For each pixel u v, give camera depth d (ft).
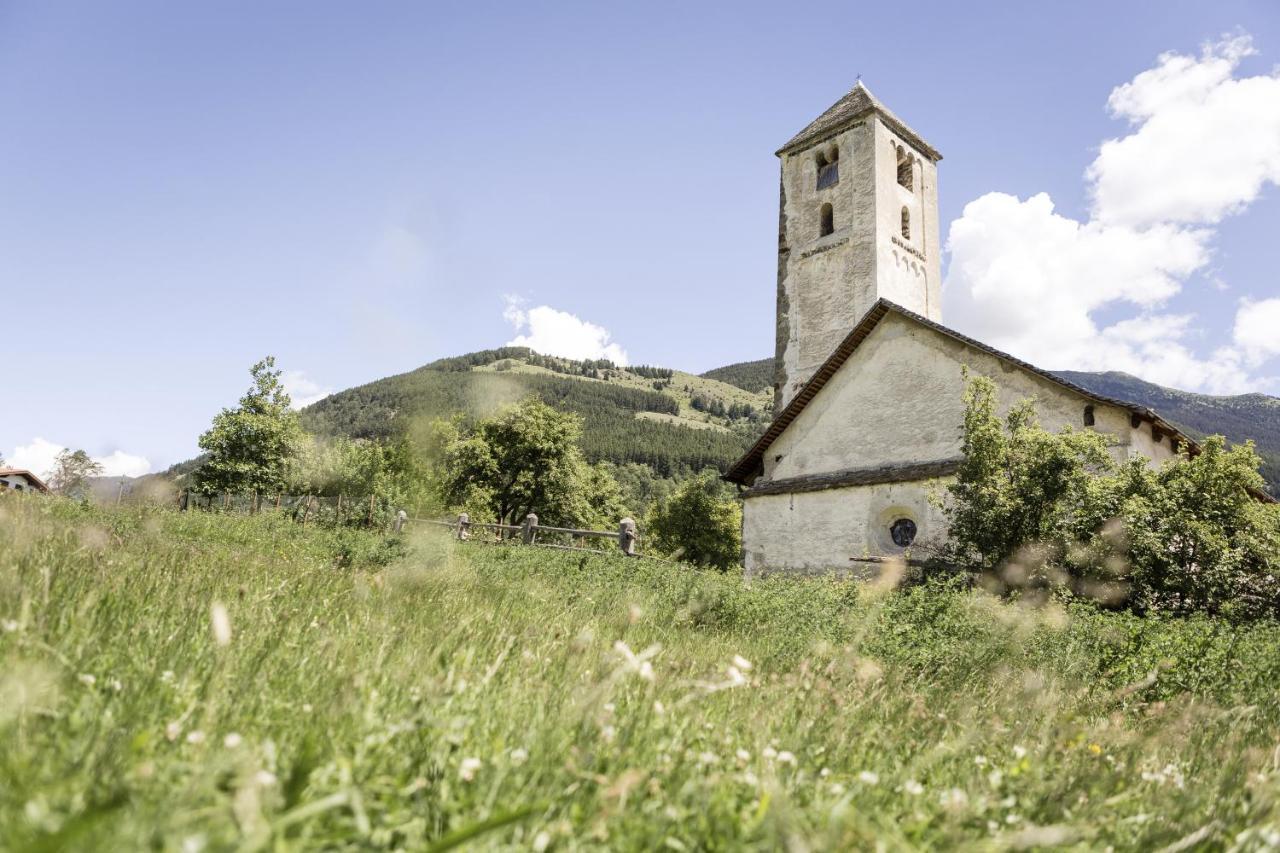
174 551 19.99
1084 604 36.86
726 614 29.40
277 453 118.52
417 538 31.58
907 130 102.94
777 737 9.23
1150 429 59.93
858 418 72.33
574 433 143.54
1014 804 7.63
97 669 7.95
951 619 26.86
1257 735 12.82
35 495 40.70
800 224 103.76
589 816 6.25
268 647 9.13
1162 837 7.16
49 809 4.76
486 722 7.90
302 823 5.33
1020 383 62.18
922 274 103.14
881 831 6.20
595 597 29.45
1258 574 44.09
